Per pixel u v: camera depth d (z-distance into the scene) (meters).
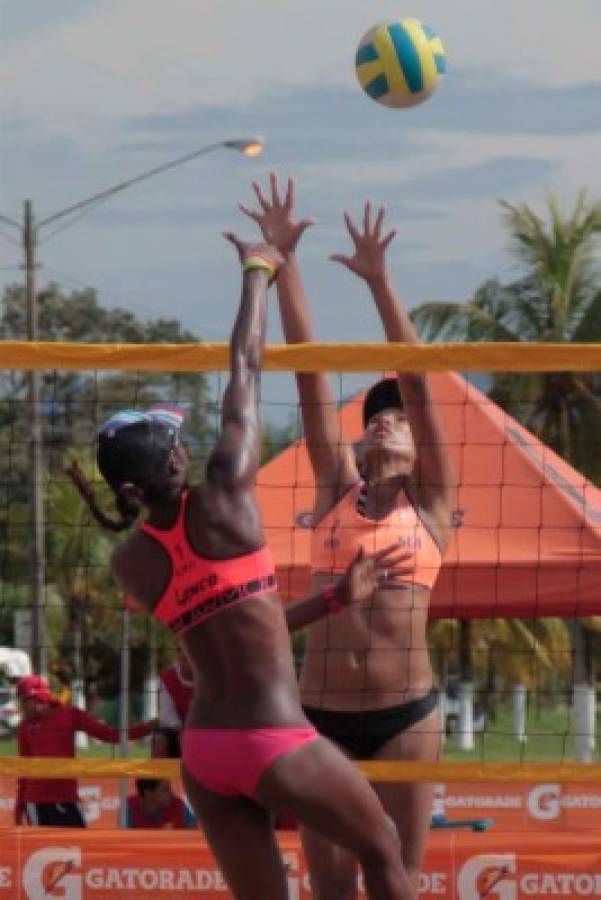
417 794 11.84
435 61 14.66
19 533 61.91
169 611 9.53
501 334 74.94
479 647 53.88
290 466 20.61
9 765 13.09
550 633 54.56
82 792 24.83
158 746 19.50
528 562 19.67
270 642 9.35
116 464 9.52
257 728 9.19
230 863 9.48
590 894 14.33
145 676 58.69
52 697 22.45
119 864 14.84
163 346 13.05
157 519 9.61
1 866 14.94
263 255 10.27
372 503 12.20
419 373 12.50
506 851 14.44
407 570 10.53
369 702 11.85
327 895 11.42
